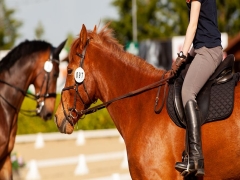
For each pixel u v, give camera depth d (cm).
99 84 1018
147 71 1014
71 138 2955
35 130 3127
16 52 1514
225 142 915
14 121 1476
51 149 2647
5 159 1466
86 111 1014
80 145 2791
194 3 934
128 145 981
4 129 1430
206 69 934
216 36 946
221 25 8088
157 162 935
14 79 1485
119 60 1016
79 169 2042
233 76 967
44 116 1580
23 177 2017
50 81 1563
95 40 1023
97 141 2941
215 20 957
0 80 1472
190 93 929
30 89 3284
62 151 2575
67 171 2123
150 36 8712
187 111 920
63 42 1594
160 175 934
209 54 938
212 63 940
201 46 943
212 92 949
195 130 910
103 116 3322
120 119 1007
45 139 2886
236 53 4606
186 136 925
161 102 970
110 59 1014
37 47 1548
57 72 1595
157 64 4272
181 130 941
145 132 956
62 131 1027
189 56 991
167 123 948
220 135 917
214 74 959
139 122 977
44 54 1553
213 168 929
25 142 2830
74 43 1023
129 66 1015
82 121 3275
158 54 4266
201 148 913
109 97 1015
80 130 3064
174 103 948
